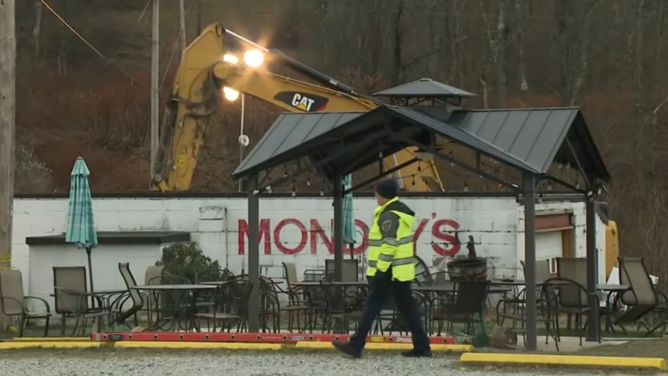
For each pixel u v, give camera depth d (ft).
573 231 184.03
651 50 427.74
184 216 167.02
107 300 136.98
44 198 167.84
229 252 166.09
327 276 137.80
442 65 426.92
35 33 474.49
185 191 175.22
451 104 113.19
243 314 115.34
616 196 289.53
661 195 273.33
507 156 101.30
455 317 108.78
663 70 414.82
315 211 166.40
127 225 167.43
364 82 410.31
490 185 301.63
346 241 152.35
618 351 105.19
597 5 410.31
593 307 117.08
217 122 378.94
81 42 468.75
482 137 107.55
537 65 439.63
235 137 372.99
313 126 114.11
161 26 495.00
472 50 432.25
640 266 128.98
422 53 424.46
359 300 120.16
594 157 117.39
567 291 118.93
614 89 405.18
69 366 89.35
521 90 428.56
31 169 357.20
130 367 88.33
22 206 167.63
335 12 440.45
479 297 108.58
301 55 461.37
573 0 407.44
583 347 110.32
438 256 163.63
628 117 383.45
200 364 89.97
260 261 167.12
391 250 89.35
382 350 96.89
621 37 415.03
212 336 102.68
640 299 126.93
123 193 167.84
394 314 114.32
